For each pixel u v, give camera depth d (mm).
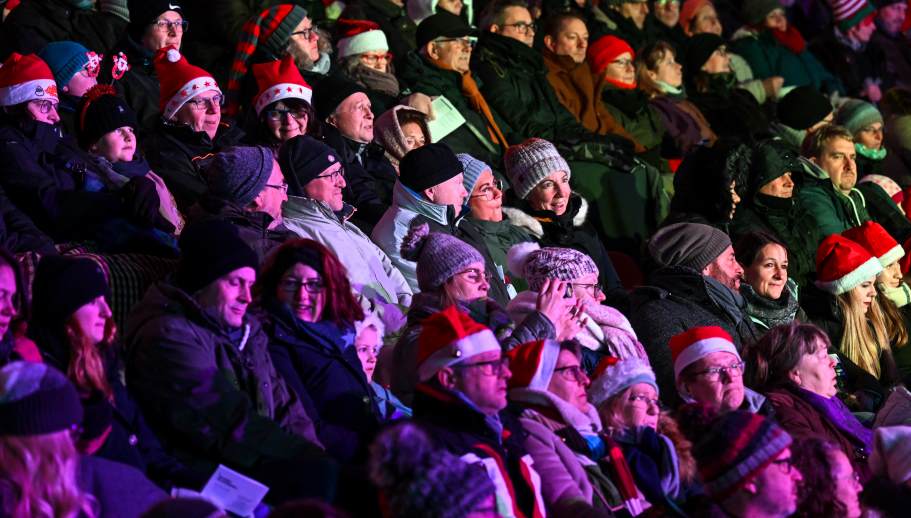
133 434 13289
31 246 16594
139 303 14281
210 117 20953
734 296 21500
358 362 15391
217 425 13570
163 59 21078
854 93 41438
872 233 26672
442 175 20172
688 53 35531
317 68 26031
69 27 23797
